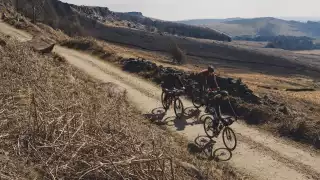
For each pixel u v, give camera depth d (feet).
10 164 18.24
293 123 41.73
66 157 20.67
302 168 32.83
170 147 28.04
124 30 604.90
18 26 129.39
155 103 53.52
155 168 20.15
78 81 46.55
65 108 27.17
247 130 42.50
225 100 50.06
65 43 116.78
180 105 47.11
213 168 30.81
